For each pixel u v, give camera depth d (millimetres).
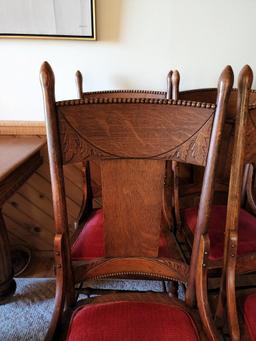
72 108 558
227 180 1020
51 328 595
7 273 1182
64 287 641
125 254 696
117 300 686
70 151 588
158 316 626
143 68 1183
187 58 1169
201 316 622
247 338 628
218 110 532
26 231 1495
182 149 597
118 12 1092
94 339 565
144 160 617
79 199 1397
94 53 1156
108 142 597
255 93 1045
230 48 1152
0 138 1231
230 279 698
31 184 1378
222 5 1089
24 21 1079
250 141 637
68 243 642
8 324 1096
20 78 1189
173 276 699
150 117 579
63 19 1078
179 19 1109
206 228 608
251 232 933
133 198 646
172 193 1083
